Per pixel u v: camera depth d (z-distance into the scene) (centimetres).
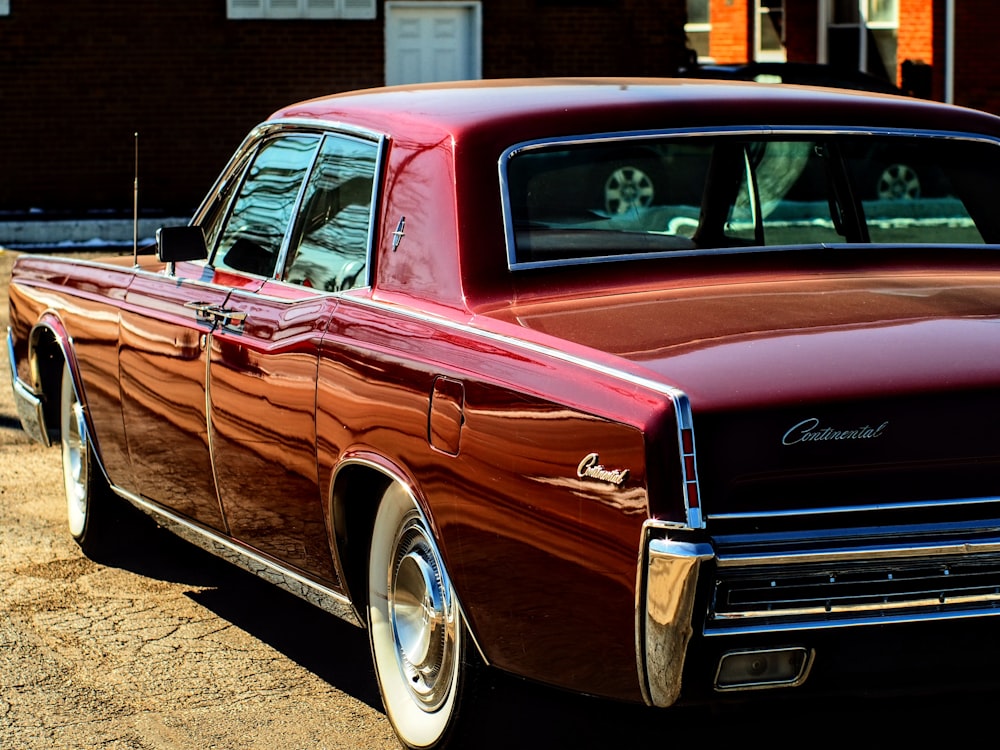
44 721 431
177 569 585
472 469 345
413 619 391
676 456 298
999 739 399
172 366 495
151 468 525
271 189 486
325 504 409
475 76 1995
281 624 520
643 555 301
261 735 420
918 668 314
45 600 547
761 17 2659
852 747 396
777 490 304
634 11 2019
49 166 1891
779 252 412
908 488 312
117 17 1886
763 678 308
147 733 422
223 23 1916
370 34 1955
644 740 398
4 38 1859
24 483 730
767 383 308
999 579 314
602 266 396
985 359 323
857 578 307
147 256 574
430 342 369
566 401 320
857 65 2455
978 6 2258
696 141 424
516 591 337
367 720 430
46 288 608
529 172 406
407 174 414
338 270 433
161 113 1916
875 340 332
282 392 426
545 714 379
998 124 462
